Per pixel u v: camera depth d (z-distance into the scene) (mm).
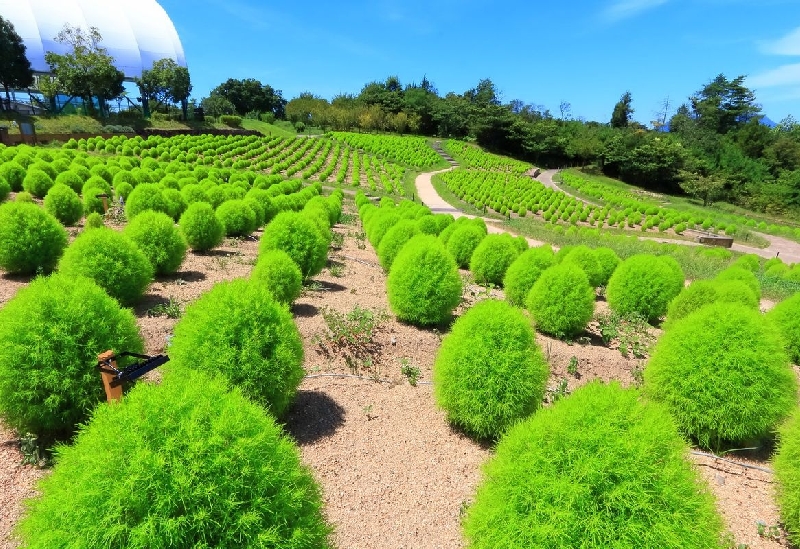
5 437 4754
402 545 3951
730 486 5082
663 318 10906
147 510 2344
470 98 105250
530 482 2928
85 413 4539
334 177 45031
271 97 95812
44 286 4684
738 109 86000
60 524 2410
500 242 12219
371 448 5211
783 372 5539
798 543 4191
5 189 15430
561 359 7805
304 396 6023
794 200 60000
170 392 2689
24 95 55875
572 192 58125
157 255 9359
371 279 11914
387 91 96562
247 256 12367
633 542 2674
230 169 35906
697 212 50500
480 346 5332
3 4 56406
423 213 19406
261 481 2549
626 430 2916
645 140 72750
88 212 14820
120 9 68875
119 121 52094
